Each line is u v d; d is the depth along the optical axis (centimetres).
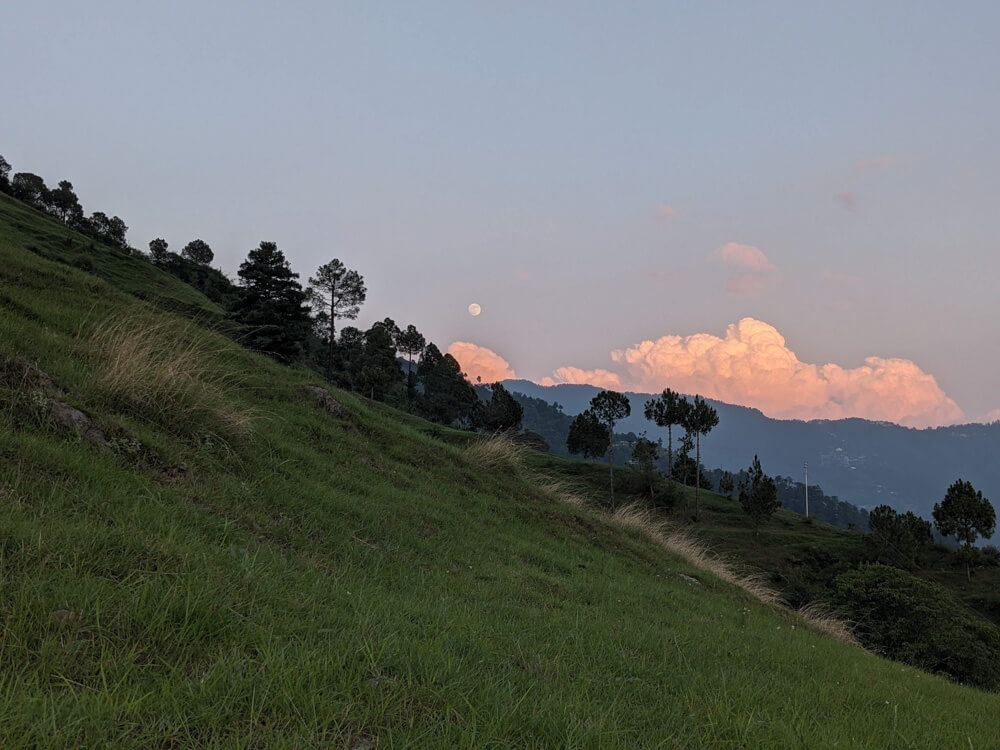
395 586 488
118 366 656
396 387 11662
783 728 330
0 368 516
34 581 271
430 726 250
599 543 1078
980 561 5503
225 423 687
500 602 523
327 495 645
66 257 6544
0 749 180
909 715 447
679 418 7481
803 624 1060
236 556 394
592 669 388
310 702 240
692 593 935
